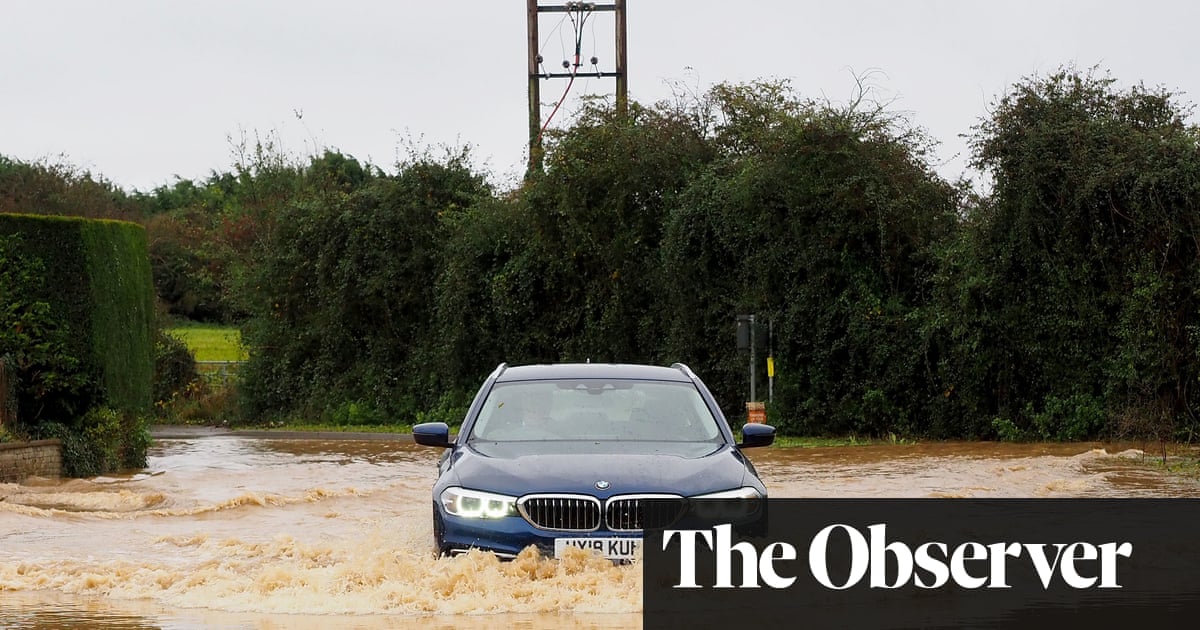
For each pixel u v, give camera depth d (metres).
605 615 7.48
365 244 36.28
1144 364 23.56
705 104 31.55
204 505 13.95
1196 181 23.28
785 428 27.47
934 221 27.33
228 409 38.97
